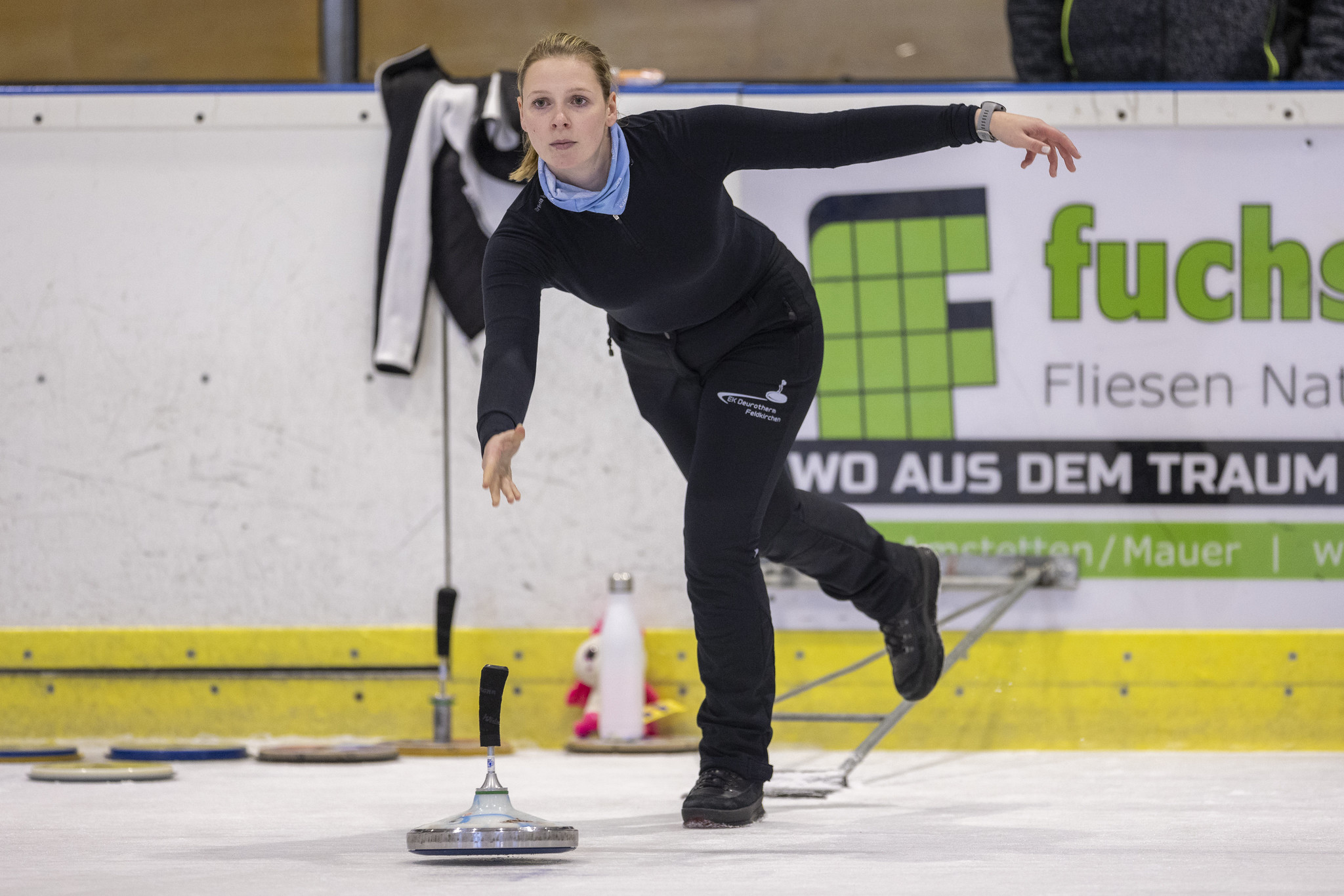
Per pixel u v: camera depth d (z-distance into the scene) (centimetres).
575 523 1445
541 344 1451
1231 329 1420
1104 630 1412
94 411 1454
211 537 1448
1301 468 1416
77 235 1456
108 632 1446
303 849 771
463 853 699
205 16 2095
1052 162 800
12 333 1456
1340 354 1418
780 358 893
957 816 927
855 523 1032
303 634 1443
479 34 2084
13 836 833
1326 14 1526
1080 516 1417
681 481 1446
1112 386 1421
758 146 811
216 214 1455
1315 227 1421
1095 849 760
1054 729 1414
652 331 892
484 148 1442
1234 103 1419
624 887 622
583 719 1426
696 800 862
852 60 2105
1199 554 1413
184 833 848
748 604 877
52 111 1455
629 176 796
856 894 602
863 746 1181
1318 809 968
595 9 2091
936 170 1427
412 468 1447
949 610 1426
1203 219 1420
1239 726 1407
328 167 1455
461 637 1445
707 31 2095
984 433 1423
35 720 1452
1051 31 1520
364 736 1445
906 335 1430
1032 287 1423
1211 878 651
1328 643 1402
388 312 1426
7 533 1454
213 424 1452
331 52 1659
